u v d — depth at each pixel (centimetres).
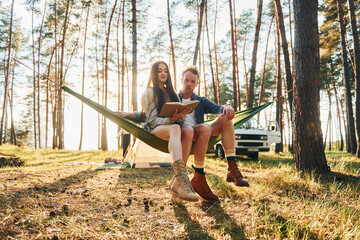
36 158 897
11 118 2302
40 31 1970
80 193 309
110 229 198
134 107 988
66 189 335
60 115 1731
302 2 491
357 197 308
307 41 484
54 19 1867
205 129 258
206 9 1597
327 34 1564
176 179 222
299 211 250
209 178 412
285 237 190
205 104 302
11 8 1802
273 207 259
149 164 593
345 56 1092
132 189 339
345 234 188
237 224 216
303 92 481
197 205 268
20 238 175
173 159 224
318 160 466
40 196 288
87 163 691
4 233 180
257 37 1045
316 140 471
